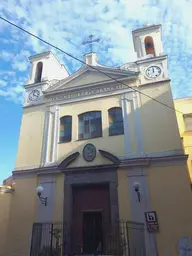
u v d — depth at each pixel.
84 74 17.27
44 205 14.13
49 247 12.32
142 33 17.77
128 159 13.48
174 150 13.16
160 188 12.59
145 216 12.19
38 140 16.39
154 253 11.37
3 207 14.49
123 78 15.95
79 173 14.20
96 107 16.00
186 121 17.08
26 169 15.51
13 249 13.62
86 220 13.60
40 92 18.12
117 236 11.55
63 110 16.80
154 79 15.51
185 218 11.65
